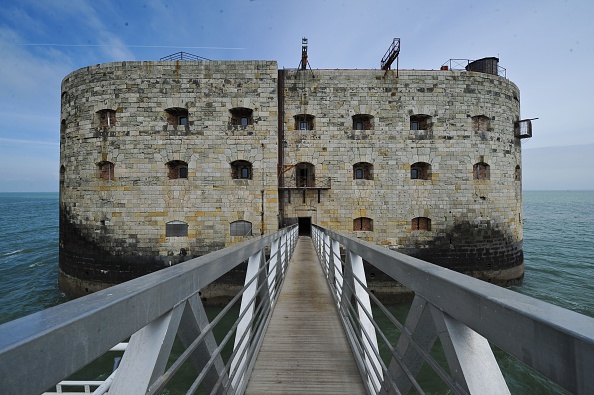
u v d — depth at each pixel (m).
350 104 18.22
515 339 1.05
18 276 21.44
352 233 17.97
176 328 1.73
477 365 1.43
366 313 3.26
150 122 16.84
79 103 17.36
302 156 18.16
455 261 17.84
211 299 15.84
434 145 18.09
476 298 1.28
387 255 2.48
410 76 18.19
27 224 56.50
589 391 0.77
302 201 18.20
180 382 9.35
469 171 18.12
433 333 1.90
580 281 19.92
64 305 1.13
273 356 3.99
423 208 17.95
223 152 17.02
